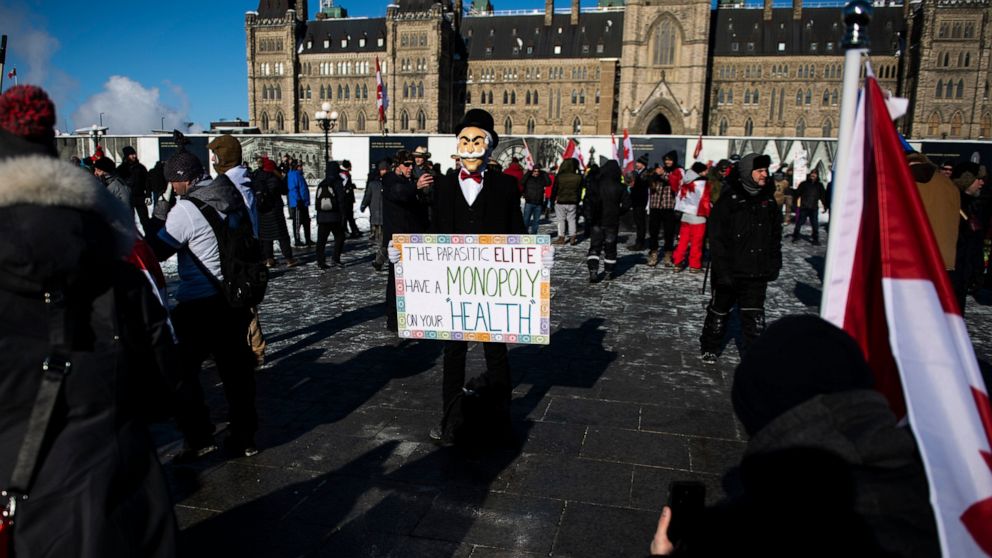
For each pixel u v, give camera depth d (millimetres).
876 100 1836
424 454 4109
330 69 89625
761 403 1209
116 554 1863
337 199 11883
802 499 1107
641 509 3447
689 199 11633
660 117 85312
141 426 2084
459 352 4203
